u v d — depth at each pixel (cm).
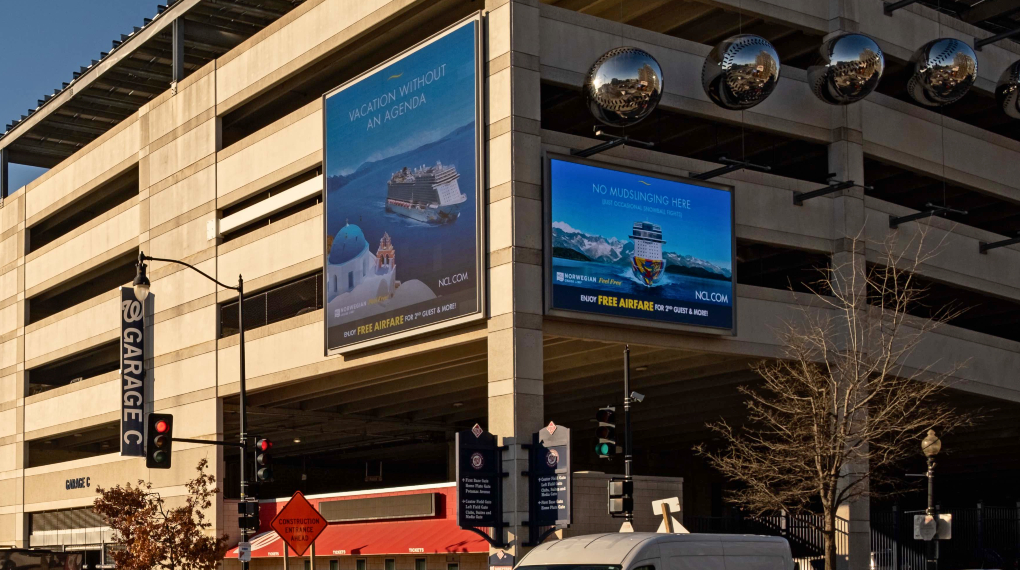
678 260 3378
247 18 4862
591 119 3525
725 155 3716
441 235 3312
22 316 5869
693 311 3384
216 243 4419
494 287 3152
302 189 3994
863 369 3347
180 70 4794
